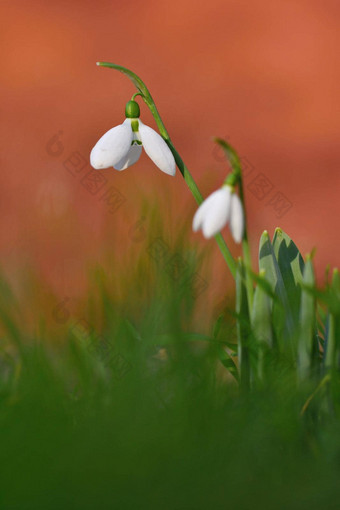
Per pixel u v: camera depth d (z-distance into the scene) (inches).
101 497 26.5
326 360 28.8
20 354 29.5
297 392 28.3
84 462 26.7
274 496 26.7
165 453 27.0
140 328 30.0
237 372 29.6
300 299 30.0
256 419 27.9
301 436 28.2
